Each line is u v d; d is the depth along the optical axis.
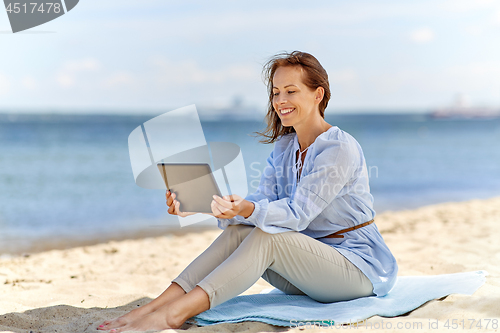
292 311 2.09
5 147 22.22
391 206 7.66
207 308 2.00
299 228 2.12
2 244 5.12
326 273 2.13
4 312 2.40
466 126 50.91
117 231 5.88
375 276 2.23
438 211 6.75
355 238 2.30
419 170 13.84
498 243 4.15
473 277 2.58
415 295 2.33
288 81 2.30
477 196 8.71
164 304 2.04
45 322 2.19
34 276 3.45
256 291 2.79
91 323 2.11
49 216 7.23
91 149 21.34
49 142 24.89
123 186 11.07
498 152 20.47
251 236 2.06
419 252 3.94
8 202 8.80
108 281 3.21
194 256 4.26
